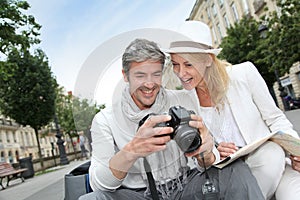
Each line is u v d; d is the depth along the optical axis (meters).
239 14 30.69
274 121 2.12
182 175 1.60
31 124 18.30
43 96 17.83
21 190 7.42
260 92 2.09
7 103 17.83
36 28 10.60
